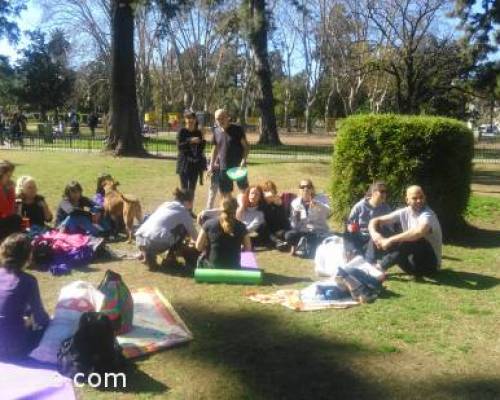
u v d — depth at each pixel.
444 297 6.37
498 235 9.88
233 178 9.38
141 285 6.65
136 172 17.06
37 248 7.22
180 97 71.19
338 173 9.86
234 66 66.00
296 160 22.08
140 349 4.74
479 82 33.88
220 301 6.12
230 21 33.78
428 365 4.64
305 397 4.11
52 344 4.55
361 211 7.96
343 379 4.38
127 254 7.98
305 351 4.87
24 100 61.19
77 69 60.34
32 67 60.56
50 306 5.84
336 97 77.44
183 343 4.98
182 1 21.91
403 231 7.31
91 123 38.00
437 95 38.97
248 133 56.19
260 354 4.80
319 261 7.26
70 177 15.92
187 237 7.71
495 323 5.58
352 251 7.26
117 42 22.48
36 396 3.96
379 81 57.28
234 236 6.96
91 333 4.26
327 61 57.91
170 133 51.22
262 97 34.75
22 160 20.22
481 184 18.52
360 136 9.52
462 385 4.31
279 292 6.40
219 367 4.55
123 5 21.83
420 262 7.03
